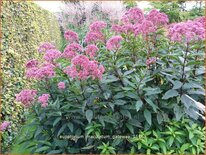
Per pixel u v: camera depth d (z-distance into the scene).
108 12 7.29
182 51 3.06
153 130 2.82
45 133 2.98
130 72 2.94
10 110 3.71
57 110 2.80
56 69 2.97
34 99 2.96
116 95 2.83
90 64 2.60
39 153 2.85
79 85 2.74
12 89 3.90
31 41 5.44
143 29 2.97
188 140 2.81
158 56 3.14
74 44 3.01
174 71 2.96
